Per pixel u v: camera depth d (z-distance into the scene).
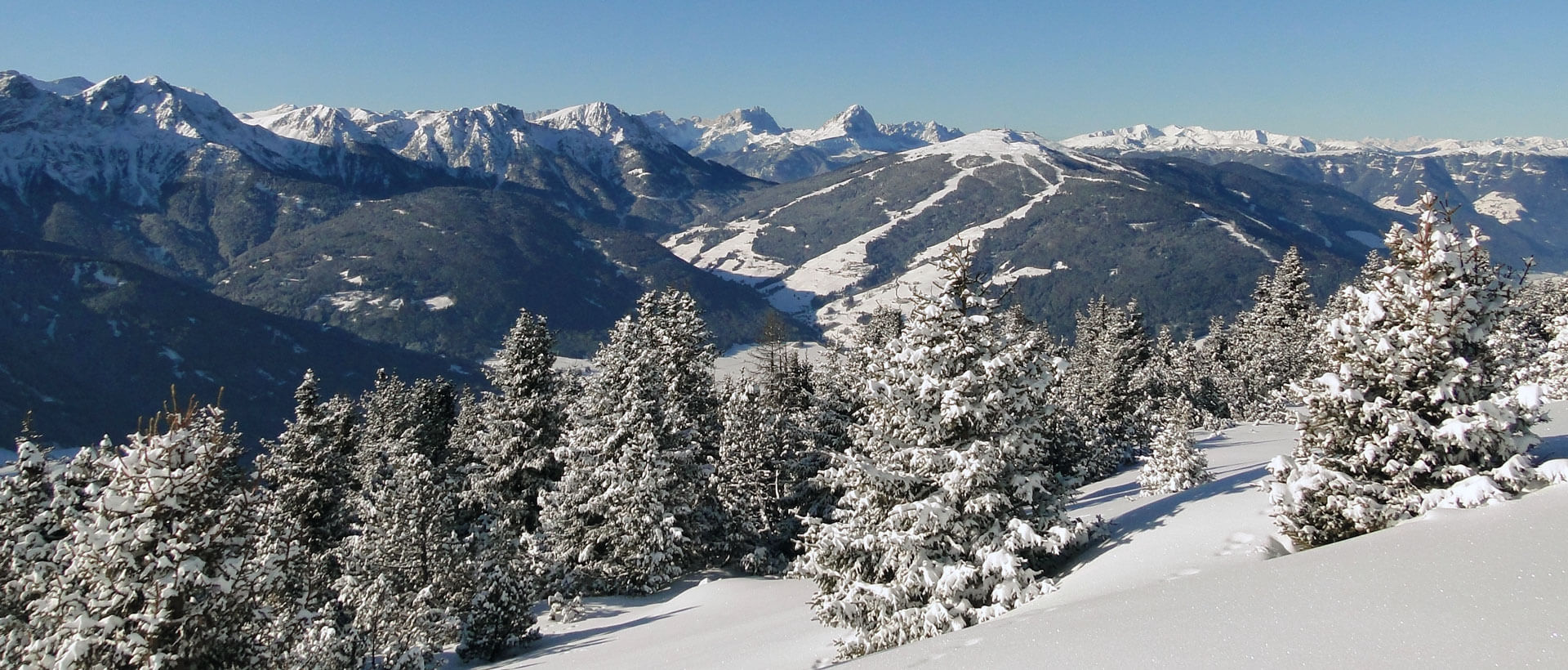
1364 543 12.99
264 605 20.69
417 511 33.97
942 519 18.84
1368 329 17.92
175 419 18.83
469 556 35.12
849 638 19.66
